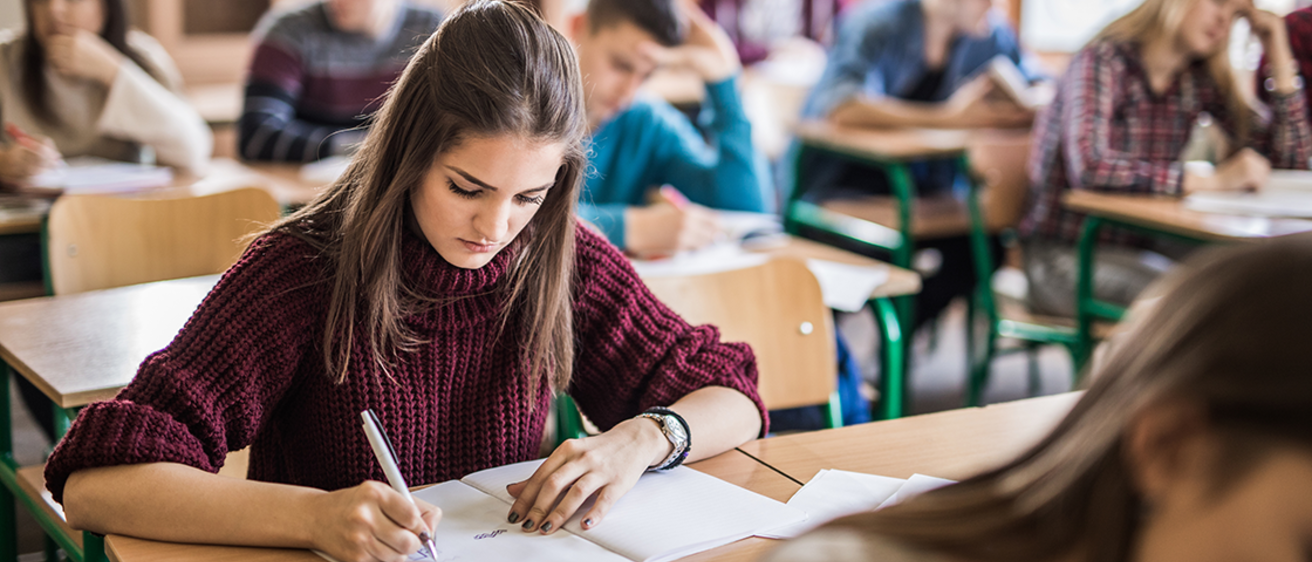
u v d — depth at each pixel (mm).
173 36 3662
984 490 472
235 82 3818
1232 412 366
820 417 1899
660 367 1198
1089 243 2436
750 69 4574
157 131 2600
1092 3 4184
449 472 1120
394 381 1061
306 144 2793
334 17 2930
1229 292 378
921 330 3607
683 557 914
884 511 498
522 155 941
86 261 1865
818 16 4598
